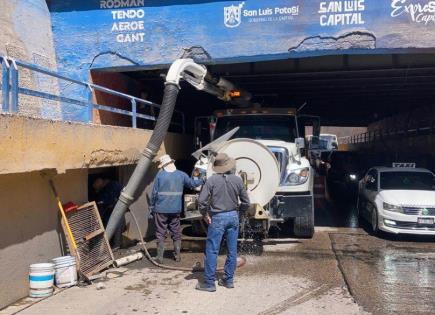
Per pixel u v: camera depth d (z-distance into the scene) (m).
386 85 16.75
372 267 7.93
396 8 9.84
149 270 7.88
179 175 8.40
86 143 7.62
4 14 9.58
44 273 6.45
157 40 10.81
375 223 10.83
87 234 7.78
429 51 9.98
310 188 10.00
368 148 37.75
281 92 18.56
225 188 6.63
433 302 6.16
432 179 11.70
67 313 5.80
